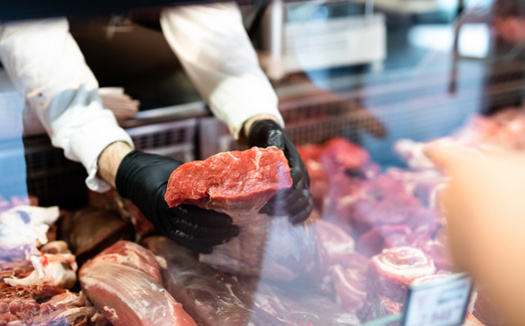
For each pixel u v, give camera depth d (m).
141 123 1.83
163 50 2.02
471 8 2.80
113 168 1.50
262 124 1.60
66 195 1.82
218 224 1.31
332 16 2.45
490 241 1.16
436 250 1.52
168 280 1.43
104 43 1.89
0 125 1.64
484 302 1.17
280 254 1.42
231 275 1.46
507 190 1.27
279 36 2.27
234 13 1.96
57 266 1.42
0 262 1.44
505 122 2.71
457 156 1.45
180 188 1.18
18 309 1.26
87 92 1.65
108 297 1.31
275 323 1.25
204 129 1.97
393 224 1.79
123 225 1.66
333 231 1.81
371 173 2.22
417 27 2.91
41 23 1.68
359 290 1.47
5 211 1.58
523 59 2.89
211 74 1.81
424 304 1.03
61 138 1.57
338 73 2.47
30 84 1.62
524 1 2.97
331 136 2.40
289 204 1.37
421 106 2.60
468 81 2.70
